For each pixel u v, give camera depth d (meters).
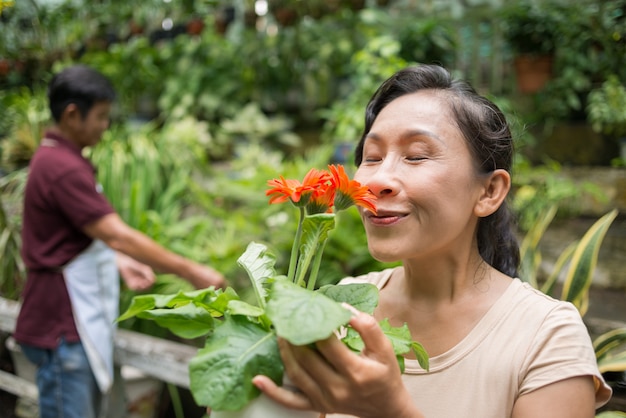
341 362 0.63
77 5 4.94
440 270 0.88
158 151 3.45
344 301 0.75
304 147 4.61
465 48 4.23
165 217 3.15
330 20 4.55
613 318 2.52
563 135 3.76
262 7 4.69
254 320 0.72
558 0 3.86
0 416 2.82
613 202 3.24
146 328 2.81
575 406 0.76
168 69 4.86
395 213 0.80
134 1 4.81
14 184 3.20
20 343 1.97
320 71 4.48
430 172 0.80
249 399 0.64
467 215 0.84
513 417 0.80
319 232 0.75
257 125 4.31
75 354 1.93
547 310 0.83
